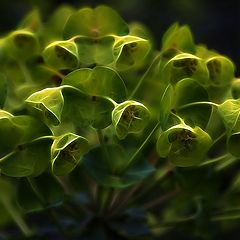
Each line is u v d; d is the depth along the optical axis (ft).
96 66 2.08
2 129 2.03
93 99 2.06
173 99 2.06
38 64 2.27
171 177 2.28
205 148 2.04
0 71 2.29
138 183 2.30
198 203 2.31
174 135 2.04
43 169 2.04
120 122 2.02
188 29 2.19
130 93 2.24
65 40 2.16
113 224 2.30
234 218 2.30
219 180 2.29
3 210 2.42
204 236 2.33
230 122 2.03
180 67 2.12
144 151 2.24
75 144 2.01
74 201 2.29
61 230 2.28
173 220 2.33
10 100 2.23
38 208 2.13
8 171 2.04
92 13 2.17
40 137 2.03
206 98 2.06
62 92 2.05
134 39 2.10
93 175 2.16
